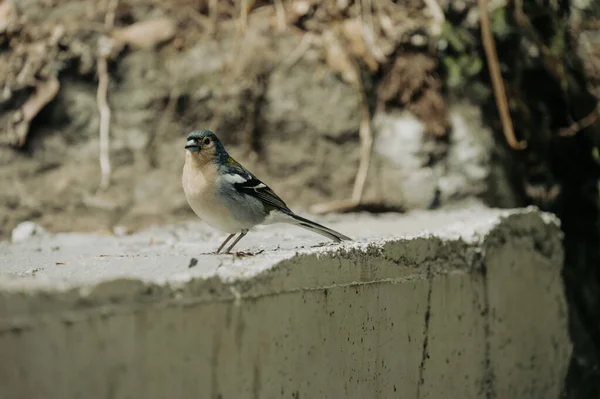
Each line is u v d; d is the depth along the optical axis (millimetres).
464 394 8102
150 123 13172
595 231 14492
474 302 8328
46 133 13016
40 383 3945
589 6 15828
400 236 7449
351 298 6332
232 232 7426
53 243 9383
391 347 6879
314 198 12883
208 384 4887
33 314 3957
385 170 13086
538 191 13898
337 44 13750
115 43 13508
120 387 4332
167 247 8445
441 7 13992
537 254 9656
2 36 13430
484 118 13641
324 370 5961
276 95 13344
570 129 14570
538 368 9617
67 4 13812
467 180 13031
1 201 12484
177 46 13680
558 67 14508
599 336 13594
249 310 5211
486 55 13992
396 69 13594
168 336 4617
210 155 7156
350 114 13297
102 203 12547
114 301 4344
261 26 13883
